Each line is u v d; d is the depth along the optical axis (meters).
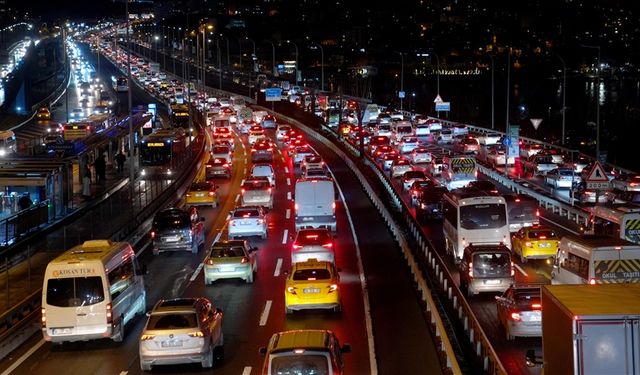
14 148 73.81
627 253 24.20
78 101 159.00
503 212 35.31
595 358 13.01
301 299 27.16
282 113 134.00
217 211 54.16
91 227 43.19
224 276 32.66
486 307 28.80
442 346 22.28
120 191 60.53
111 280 24.66
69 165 51.06
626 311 13.19
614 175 60.59
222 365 22.48
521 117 169.38
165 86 175.50
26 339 25.97
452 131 104.94
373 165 72.12
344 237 43.59
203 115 125.62
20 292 30.38
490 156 80.44
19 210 42.97
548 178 65.88
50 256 36.97
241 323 27.00
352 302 29.42
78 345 25.03
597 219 32.59
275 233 45.66
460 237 35.34
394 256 38.06
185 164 74.25
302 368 16.08
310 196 44.19
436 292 27.09
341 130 101.75
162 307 21.95
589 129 138.50
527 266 35.97
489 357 20.61
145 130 105.75
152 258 39.50
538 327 23.66
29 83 140.75
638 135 122.25
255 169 63.06
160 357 21.23
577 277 25.28
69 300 23.92
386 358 22.56
